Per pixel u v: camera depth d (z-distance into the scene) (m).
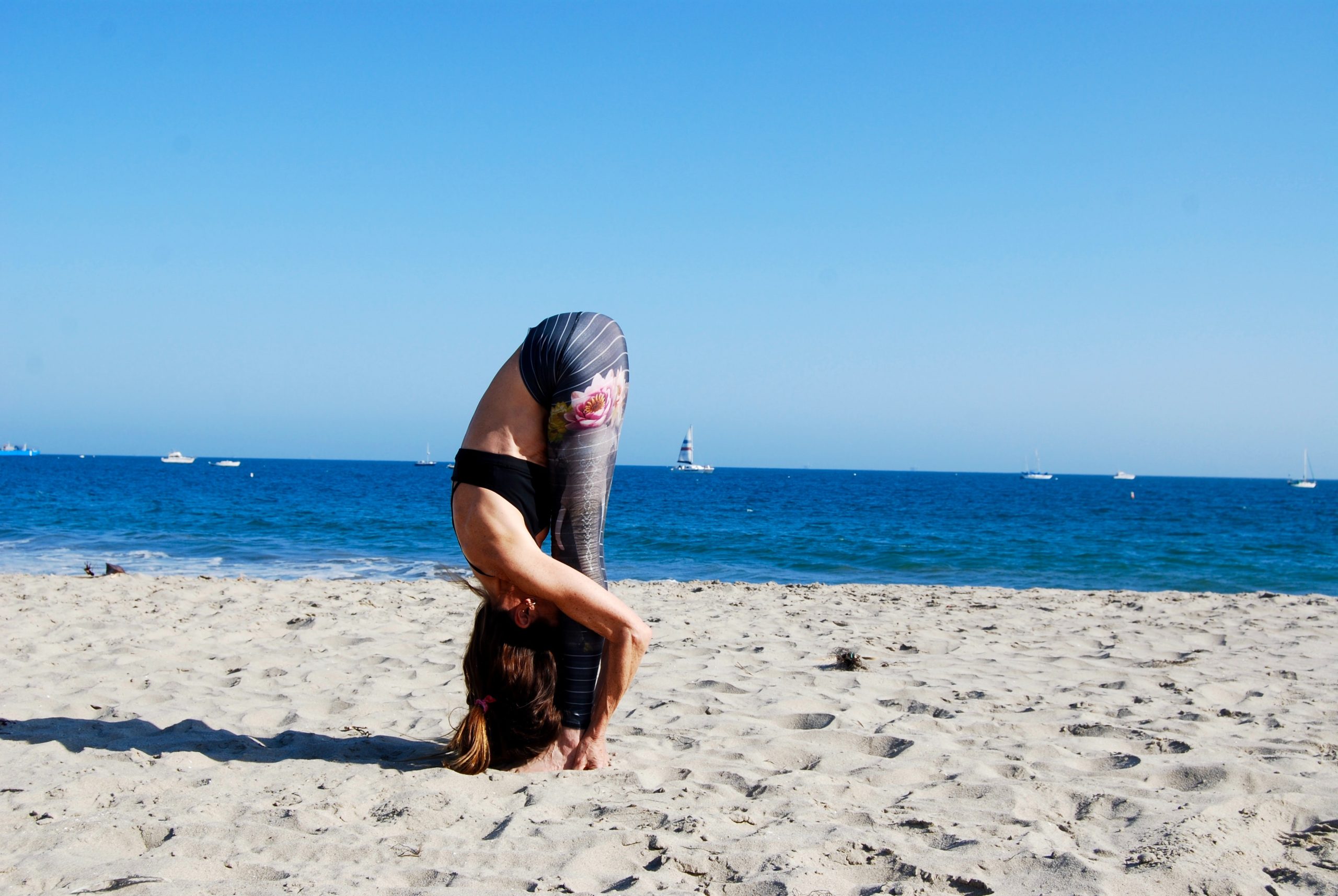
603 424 3.03
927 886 2.15
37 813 2.65
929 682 4.91
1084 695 4.54
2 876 2.18
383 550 17.16
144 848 2.45
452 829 2.59
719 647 6.11
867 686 4.78
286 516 26.28
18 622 6.66
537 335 3.04
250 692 4.48
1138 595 10.05
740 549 19.03
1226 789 2.90
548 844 2.43
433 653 5.64
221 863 2.29
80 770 3.08
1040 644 6.37
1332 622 7.68
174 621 6.85
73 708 4.05
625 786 2.95
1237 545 21.48
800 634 6.76
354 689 4.53
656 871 2.24
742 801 2.79
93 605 7.68
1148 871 2.18
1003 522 31.06
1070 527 28.44
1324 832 2.51
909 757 3.36
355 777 2.98
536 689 3.11
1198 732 3.76
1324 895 2.10
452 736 3.50
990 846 2.39
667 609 8.40
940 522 30.50
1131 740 3.62
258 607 7.67
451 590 9.33
